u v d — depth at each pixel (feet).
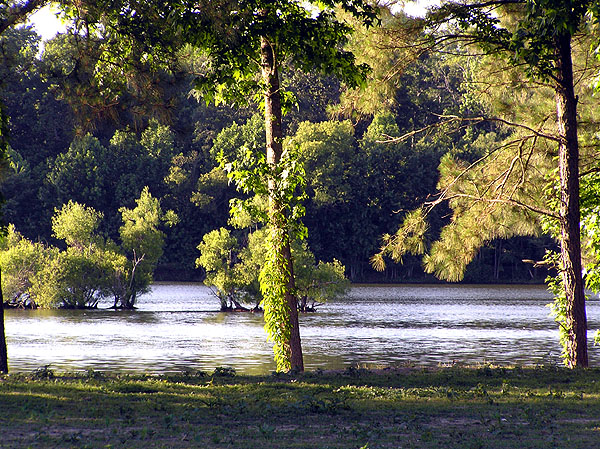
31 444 65.57
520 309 480.64
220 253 458.09
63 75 135.44
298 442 69.92
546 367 133.90
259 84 149.69
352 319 406.00
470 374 124.26
